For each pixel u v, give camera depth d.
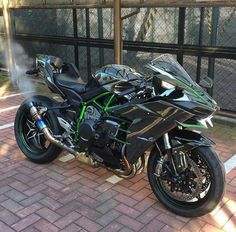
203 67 5.75
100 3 6.26
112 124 3.65
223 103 5.75
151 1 5.52
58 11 7.43
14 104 6.75
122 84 3.66
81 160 4.03
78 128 4.01
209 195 3.30
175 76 3.30
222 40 5.56
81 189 3.94
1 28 8.67
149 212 3.54
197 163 3.40
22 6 7.67
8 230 3.29
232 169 4.32
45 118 4.35
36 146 4.59
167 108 3.22
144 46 6.21
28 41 8.15
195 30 5.72
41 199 3.76
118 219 3.44
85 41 7.07
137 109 3.41
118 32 5.89
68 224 3.37
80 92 4.05
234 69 5.57
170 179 3.46
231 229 3.29
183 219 3.43
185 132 3.39
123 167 3.71
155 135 3.38
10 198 3.78
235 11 5.38
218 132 5.37
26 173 4.29
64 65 4.50
